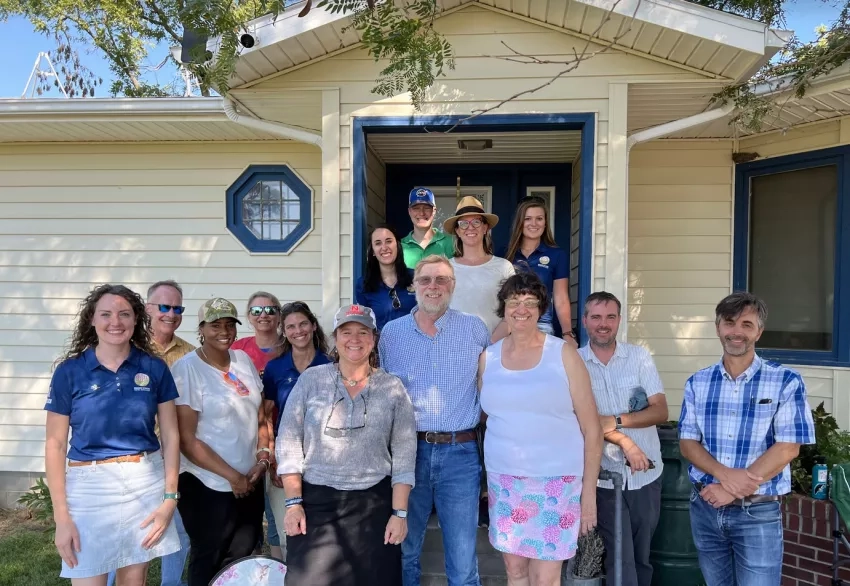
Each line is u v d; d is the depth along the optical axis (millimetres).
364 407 2562
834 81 3670
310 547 2490
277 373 3279
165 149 5262
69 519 2383
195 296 5262
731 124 4438
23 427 5305
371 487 2553
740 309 2402
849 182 4312
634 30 3568
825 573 3193
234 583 2838
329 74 3967
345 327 2523
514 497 2494
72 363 2477
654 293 5113
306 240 5215
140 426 2510
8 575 3865
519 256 3707
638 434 2930
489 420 2617
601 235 3877
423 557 3463
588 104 3863
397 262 3590
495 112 3900
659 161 5102
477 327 2797
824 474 3113
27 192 5316
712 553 2564
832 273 4469
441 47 3318
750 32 3361
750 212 4984
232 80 3889
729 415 2455
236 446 2932
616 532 2682
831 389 4359
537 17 3814
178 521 3314
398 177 6023
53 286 5316
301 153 5203
